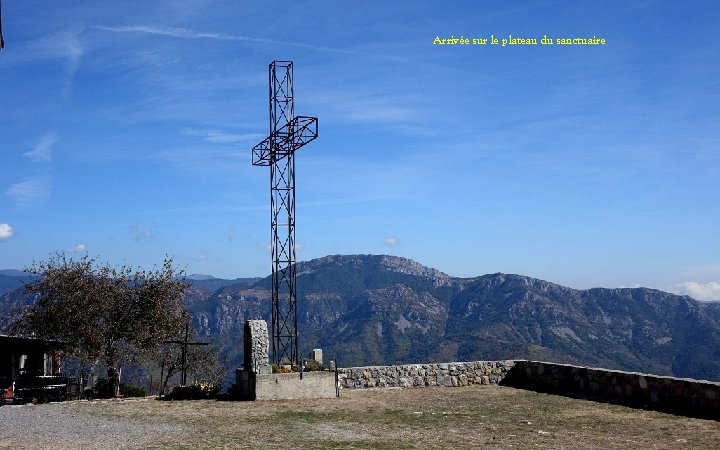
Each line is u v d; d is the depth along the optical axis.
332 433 13.80
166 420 16.16
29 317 28.88
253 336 20.77
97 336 27.81
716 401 14.91
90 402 20.27
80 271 29.22
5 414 17.62
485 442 12.39
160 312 29.31
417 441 12.62
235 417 16.56
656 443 12.02
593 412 16.27
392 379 22.75
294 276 24.16
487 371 23.39
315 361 21.89
